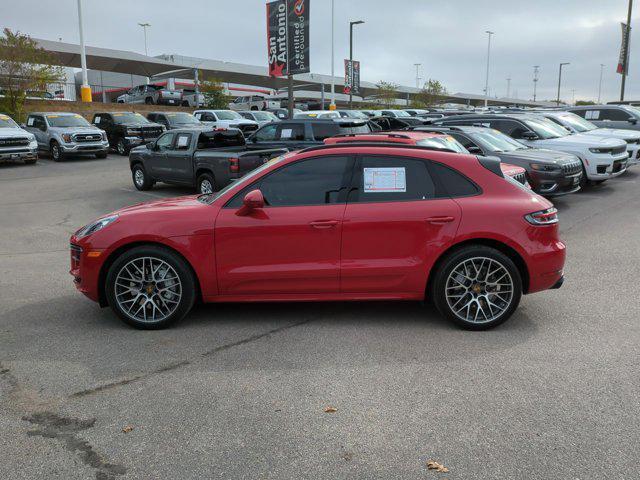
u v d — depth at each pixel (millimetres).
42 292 6273
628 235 8688
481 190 4852
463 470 2885
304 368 4145
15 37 28531
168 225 4898
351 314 5324
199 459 3027
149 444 3178
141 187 15055
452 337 4703
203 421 3414
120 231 4938
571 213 10703
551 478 2809
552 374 3957
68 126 23484
